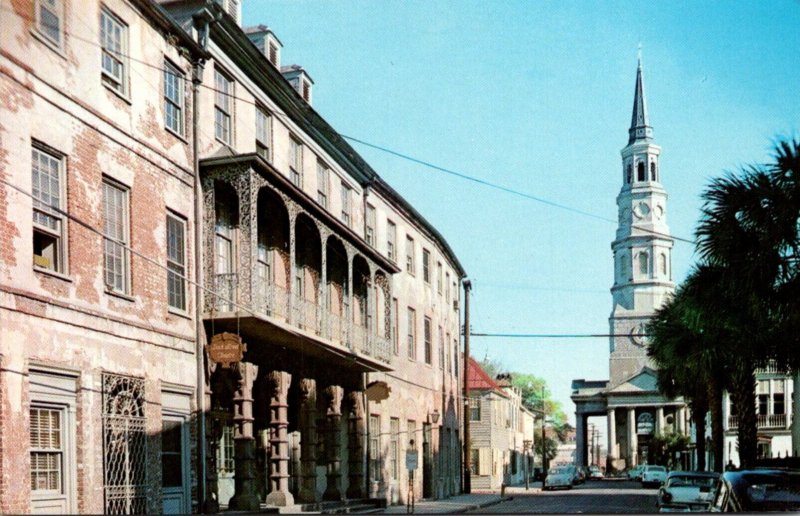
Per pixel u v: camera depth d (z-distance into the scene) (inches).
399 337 1470.2
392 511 1179.9
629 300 3745.1
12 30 551.2
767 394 2231.8
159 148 735.7
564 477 2426.2
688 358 1165.7
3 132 532.7
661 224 3535.9
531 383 4817.9
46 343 561.0
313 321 989.2
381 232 1406.3
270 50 1072.8
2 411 510.6
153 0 721.0
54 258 591.5
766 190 665.0
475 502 1518.2
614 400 4343.0
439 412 1747.0
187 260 775.1
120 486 631.2
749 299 720.3
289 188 879.1
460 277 2090.3
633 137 3496.6
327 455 1119.0
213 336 776.9
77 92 618.5
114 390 647.8
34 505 544.7
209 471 778.8
